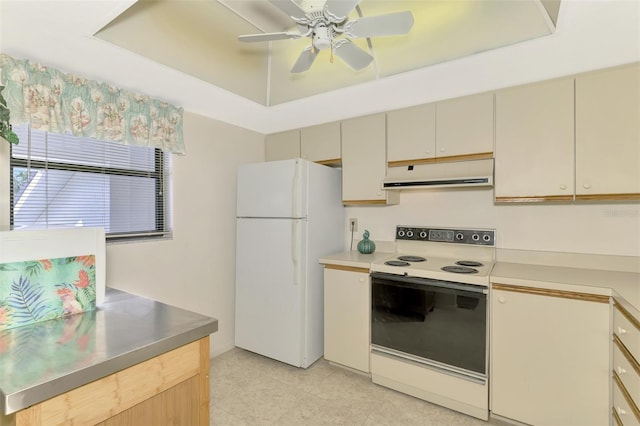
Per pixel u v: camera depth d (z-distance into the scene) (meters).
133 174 2.29
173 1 1.71
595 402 1.62
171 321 1.24
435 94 2.30
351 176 2.76
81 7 1.33
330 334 2.56
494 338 1.89
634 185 1.75
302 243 2.53
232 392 2.24
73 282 1.32
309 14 1.40
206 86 2.19
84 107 1.91
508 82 2.09
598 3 1.38
